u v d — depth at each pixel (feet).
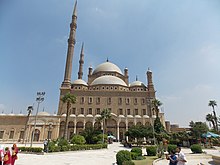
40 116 222.28
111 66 327.67
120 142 208.64
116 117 233.14
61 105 247.70
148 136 157.58
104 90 266.36
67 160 71.46
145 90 281.33
